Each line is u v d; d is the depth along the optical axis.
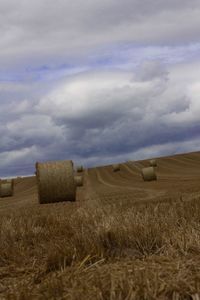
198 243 7.06
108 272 5.81
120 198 25.95
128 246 7.96
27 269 7.65
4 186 52.75
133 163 101.94
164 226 8.85
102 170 96.62
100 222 9.92
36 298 5.46
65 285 5.62
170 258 6.72
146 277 5.20
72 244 7.94
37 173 29.56
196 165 78.75
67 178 29.19
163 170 77.38
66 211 16.36
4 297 5.68
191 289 4.85
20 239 10.51
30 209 22.44
